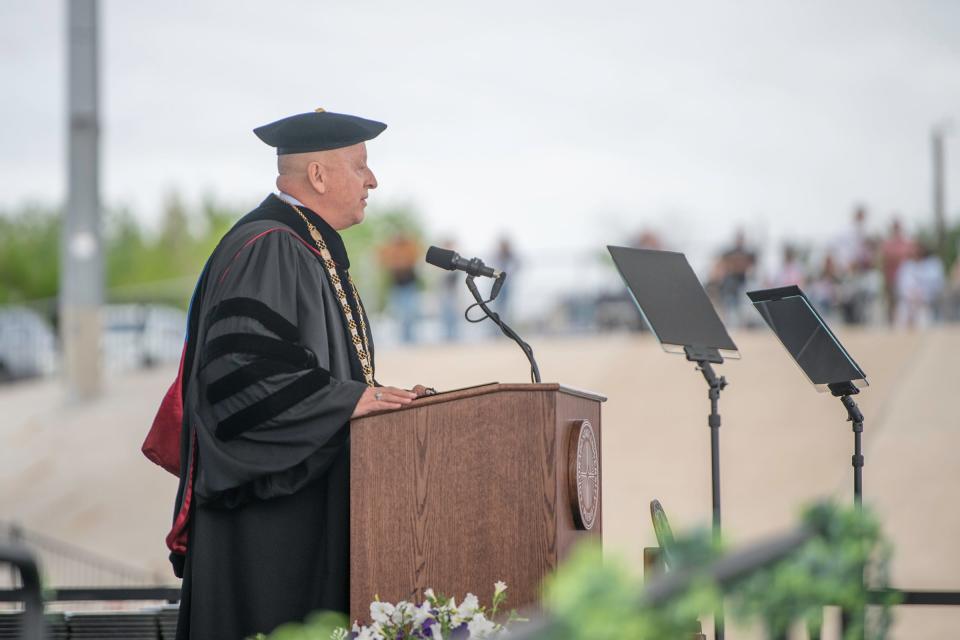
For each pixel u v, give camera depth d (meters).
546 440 7.28
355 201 9.00
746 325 39.72
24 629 4.19
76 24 41.81
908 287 39.22
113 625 9.84
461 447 7.40
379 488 7.52
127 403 42.81
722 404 34.56
